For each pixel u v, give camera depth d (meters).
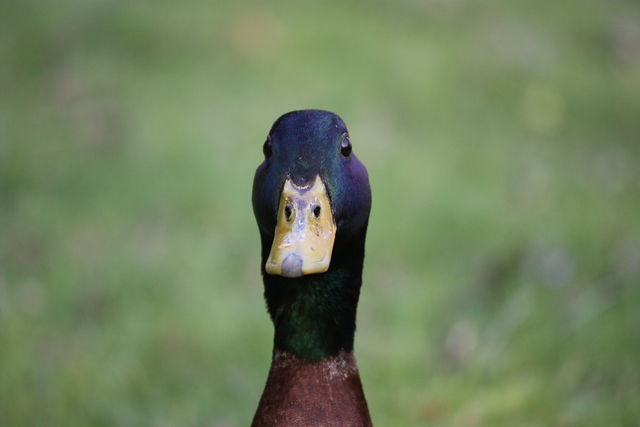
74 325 7.44
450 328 7.37
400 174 10.34
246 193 9.80
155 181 9.98
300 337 3.96
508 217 9.61
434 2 16.33
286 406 3.92
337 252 3.92
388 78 13.12
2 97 12.07
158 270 8.26
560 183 10.59
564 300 7.51
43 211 9.35
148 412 6.48
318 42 13.77
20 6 14.55
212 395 6.69
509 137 12.15
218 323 7.56
